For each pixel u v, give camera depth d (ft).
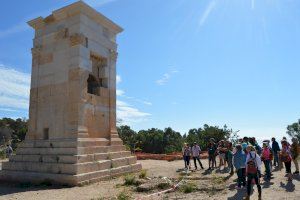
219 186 44.32
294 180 47.39
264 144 49.55
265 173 53.62
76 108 58.80
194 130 204.64
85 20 63.62
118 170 61.82
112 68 71.56
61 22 65.00
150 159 101.14
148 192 43.80
